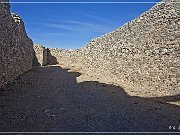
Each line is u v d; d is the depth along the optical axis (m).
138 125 9.98
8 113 10.96
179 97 14.83
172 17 17.70
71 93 16.53
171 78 16.48
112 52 24.69
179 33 16.75
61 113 11.46
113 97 15.59
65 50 44.69
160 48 17.67
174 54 16.67
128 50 21.41
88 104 13.46
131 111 12.15
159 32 18.34
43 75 26.64
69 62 42.41
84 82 22.11
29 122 9.92
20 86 18.14
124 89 18.53
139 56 19.66
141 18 21.08
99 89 18.56
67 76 26.50
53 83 20.78
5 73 17.39
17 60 22.70
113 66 24.20
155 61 17.88
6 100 13.39
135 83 19.86
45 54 45.78
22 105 12.52
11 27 21.06
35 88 17.78
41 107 12.36
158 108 12.77
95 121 10.41
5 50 17.58
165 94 16.08
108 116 11.20
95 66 29.34
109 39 26.16
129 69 20.91
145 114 11.63
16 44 22.45
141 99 15.04
